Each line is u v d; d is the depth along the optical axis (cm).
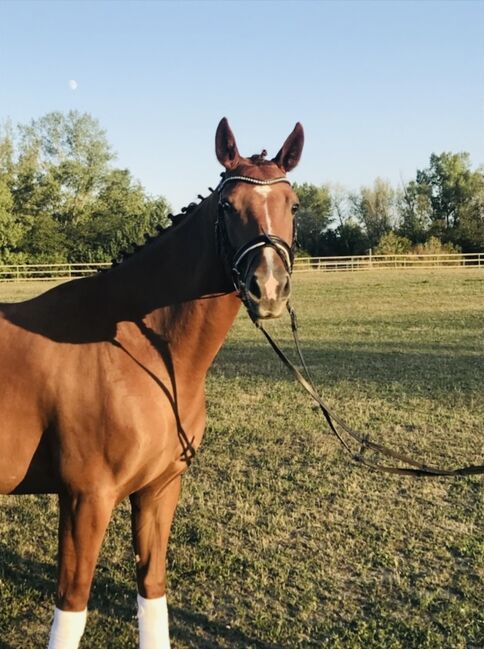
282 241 264
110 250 4284
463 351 1177
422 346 1241
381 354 1155
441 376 959
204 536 455
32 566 430
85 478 277
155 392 286
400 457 352
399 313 1802
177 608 376
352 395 852
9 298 2288
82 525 276
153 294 298
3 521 498
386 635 346
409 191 6775
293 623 359
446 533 464
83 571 278
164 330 295
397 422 727
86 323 295
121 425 276
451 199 6538
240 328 1551
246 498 524
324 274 3562
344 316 1756
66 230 5128
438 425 716
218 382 933
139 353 289
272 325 1598
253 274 256
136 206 5809
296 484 554
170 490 310
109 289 303
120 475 279
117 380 281
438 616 363
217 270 287
